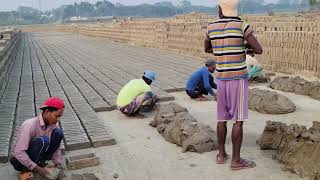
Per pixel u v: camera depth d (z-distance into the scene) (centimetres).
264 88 949
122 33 2733
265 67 1230
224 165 499
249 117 708
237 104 469
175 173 485
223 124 495
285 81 934
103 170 503
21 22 13000
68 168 508
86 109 788
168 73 1227
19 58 1953
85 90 993
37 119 466
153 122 674
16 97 924
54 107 458
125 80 1133
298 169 462
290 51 1129
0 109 797
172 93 942
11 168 516
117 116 751
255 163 498
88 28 3816
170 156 539
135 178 477
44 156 486
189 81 852
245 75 468
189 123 596
